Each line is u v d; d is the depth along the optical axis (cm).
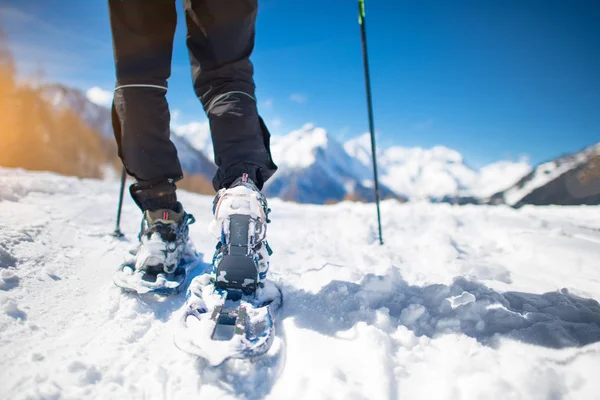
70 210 280
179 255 152
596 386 87
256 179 141
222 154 137
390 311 137
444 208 534
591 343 107
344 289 146
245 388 90
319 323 122
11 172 480
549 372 91
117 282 137
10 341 105
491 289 154
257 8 140
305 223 361
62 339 110
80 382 91
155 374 94
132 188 149
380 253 228
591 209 530
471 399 86
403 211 490
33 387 87
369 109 239
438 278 174
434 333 120
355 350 106
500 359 101
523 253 233
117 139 145
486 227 321
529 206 566
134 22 128
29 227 203
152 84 135
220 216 123
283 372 97
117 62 133
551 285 172
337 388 89
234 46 137
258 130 142
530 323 121
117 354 104
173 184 149
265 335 99
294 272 184
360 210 519
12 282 140
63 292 141
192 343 95
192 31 140
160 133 141
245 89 141
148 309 132
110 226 254
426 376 97
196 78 144
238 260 120
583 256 212
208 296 117
